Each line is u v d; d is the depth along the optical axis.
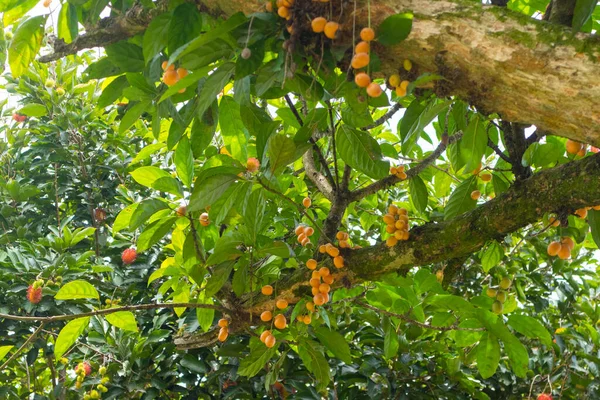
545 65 1.40
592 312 4.34
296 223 3.29
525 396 4.21
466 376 3.83
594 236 2.07
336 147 2.64
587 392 3.90
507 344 2.52
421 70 1.64
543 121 1.51
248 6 1.79
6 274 4.14
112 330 4.13
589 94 1.37
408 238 2.23
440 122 2.83
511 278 3.37
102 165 5.39
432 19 1.54
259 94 1.82
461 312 2.56
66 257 4.25
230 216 2.57
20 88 5.29
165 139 3.59
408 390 3.82
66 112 5.35
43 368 5.25
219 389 4.07
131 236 4.74
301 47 1.70
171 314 4.27
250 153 3.12
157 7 2.13
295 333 2.57
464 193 2.61
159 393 4.20
